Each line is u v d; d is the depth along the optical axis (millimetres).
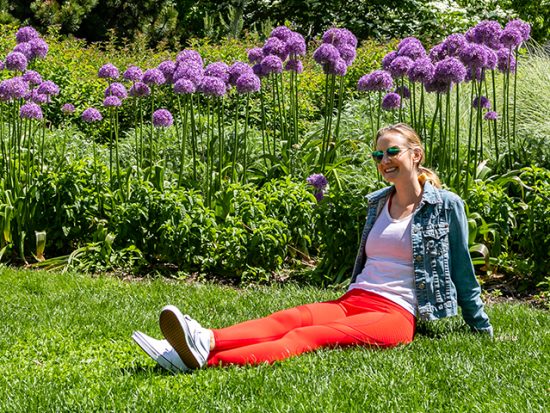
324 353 3986
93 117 7789
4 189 7680
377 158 4445
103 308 5426
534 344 4352
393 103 7477
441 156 7355
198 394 3502
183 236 6922
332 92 7879
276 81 8148
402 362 3877
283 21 19875
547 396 3395
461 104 10055
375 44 14617
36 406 3406
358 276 4461
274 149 8117
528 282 6633
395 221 4398
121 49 14969
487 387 3514
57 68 12109
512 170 7852
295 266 7105
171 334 3775
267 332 4012
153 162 8305
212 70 7633
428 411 3238
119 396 3502
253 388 3543
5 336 4629
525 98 9797
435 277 4312
